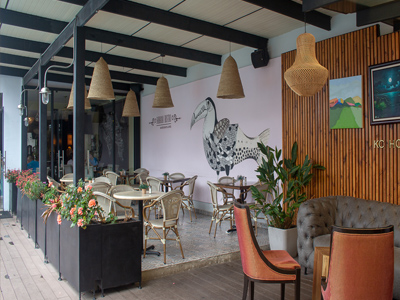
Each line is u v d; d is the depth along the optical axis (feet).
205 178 28.84
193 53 25.80
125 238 13.48
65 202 13.46
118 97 39.19
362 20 16.55
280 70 22.30
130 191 18.67
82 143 16.34
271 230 18.01
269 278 10.66
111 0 16.80
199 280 14.75
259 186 19.75
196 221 25.38
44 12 19.03
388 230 8.45
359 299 8.45
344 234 8.39
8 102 32.86
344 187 17.40
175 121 32.89
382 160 15.88
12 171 30.30
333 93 17.88
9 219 28.53
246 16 19.42
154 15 18.15
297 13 17.72
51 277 15.10
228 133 26.35
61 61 28.09
